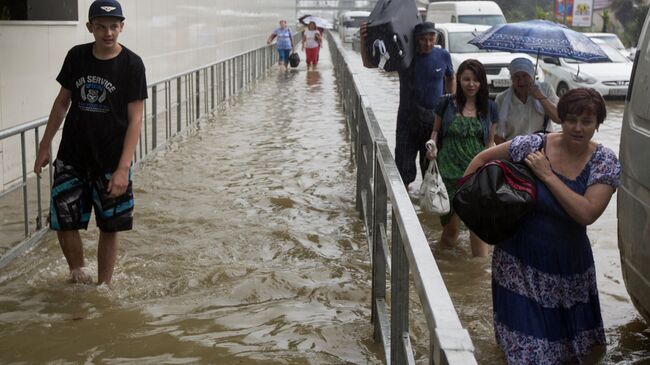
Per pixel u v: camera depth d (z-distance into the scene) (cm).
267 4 3712
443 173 651
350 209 771
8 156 803
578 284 412
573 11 4250
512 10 5644
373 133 544
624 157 481
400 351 351
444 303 238
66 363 423
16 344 446
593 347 426
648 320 457
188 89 1303
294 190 847
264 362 425
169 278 562
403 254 346
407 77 795
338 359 431
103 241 537
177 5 1609
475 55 1878
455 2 2628
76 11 1025
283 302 518
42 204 716
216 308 505
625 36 4288
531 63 669
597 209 397
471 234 628
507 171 407
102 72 512
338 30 6228
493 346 462
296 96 1869
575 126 394
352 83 1018
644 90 462
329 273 575
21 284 545
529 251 407
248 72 2173
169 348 442
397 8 776
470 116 654
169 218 721
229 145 1140
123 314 493
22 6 891
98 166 521
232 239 659
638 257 450
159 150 1088
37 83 904
